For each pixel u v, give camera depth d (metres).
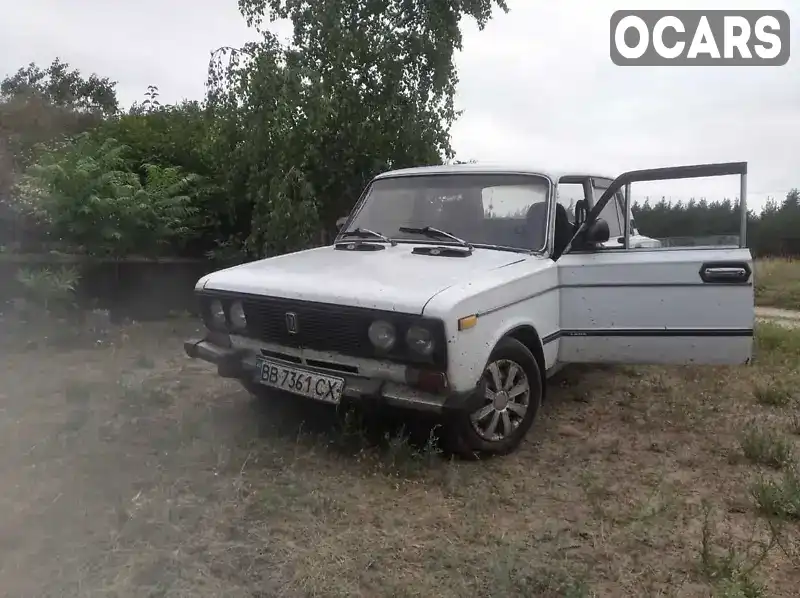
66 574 2.81
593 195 5.82
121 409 4.96
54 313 7.41
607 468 4.24
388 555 3.08
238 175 9.50
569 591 2.76
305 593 2.75
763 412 5.46
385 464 4.05
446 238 5.00
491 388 4.28
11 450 4.14
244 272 4.69
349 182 9.77
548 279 4.68
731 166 4.62
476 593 2.80
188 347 4.80
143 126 10.16
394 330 3.80
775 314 13.86
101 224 7.72
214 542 3.11
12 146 9.93
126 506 3.39
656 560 3.13
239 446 4.28
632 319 4.81
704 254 4.74
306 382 4.18
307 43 9.80
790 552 3.23
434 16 9.67
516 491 3.86
